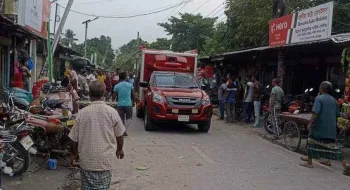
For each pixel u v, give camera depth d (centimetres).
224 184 672
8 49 1407
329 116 806
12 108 771
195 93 1245
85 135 414
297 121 997
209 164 816
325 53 1420
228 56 1859
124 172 736
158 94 1214
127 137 1114
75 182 651
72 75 1797
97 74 2406
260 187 662
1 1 1334
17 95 960
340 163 896
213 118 1741
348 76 925
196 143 1060
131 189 633
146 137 1124
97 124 415
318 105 802
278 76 1426
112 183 664
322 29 1130
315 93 1535
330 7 1097
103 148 413
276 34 1435
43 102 948
